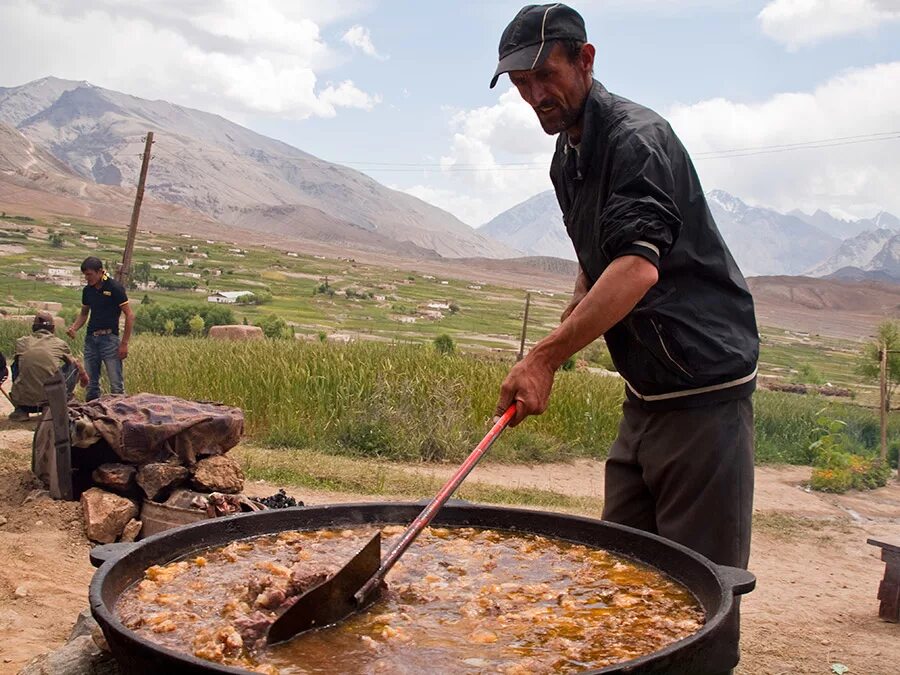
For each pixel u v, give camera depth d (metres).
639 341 3.06
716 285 3.07
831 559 8.10
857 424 17.91
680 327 2.99
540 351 2.62
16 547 5.65
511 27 2.97
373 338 54.53
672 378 3.06
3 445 8.66
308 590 2.22
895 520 10.36
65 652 3.17
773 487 12.17
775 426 16.48
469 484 9.86
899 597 5.89
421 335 62.09
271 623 2.07
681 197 2.94
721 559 3.09
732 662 2.27
